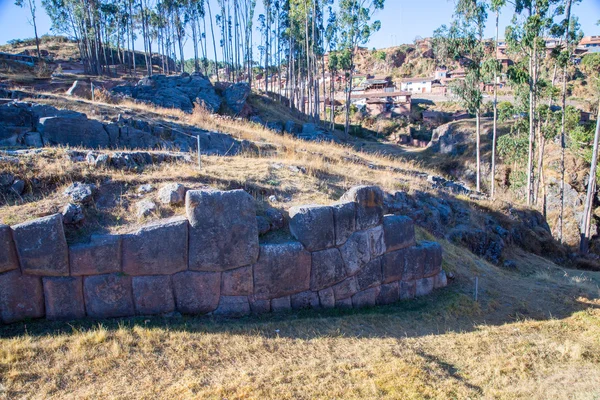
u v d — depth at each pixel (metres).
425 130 58.31
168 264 6.36
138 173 8.35
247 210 6.89
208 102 33.72
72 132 11.30
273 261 7.07
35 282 5.81
